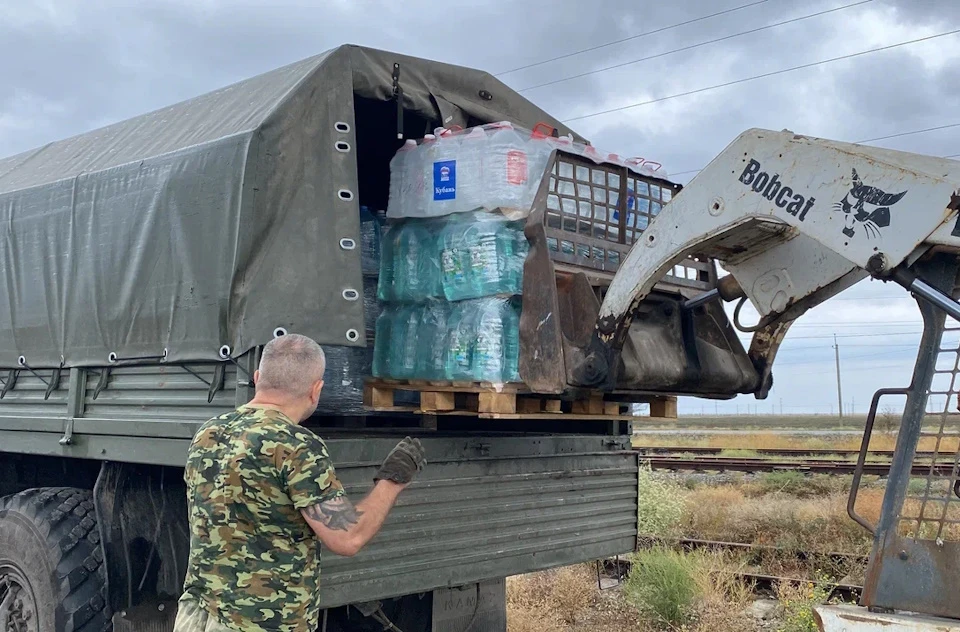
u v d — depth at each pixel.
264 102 3.82
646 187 4.44
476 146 3.87
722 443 28.39
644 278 3.48
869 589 3.00
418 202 4.09
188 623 2.64
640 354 3.77
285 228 3.62
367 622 4.43
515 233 3.85
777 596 7.01
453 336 3.87
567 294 3.73
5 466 5.39
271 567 2.63
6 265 4.88
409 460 2.83
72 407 4.30
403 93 4.33
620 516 4.96
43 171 5.07
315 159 3.75
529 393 3.97
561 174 3.98
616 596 7.07
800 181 3.09
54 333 4.49
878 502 9.94
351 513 2.67
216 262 3.63
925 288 2.86
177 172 3.88
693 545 8.58
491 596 4.82
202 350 3.64
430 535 3.81
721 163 3.32
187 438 3.55
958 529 4.14
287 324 3.53
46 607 4.10
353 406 4.34
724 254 3.81
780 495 12.14
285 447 2.66
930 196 2.77
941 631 2.75
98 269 4.24
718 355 4.14
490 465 4.14
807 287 3.63
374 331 4.37
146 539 4.18
